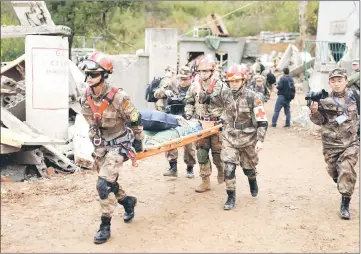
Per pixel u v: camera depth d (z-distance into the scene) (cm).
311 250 559
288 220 656
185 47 2741
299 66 2627
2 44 1917
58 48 920
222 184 818
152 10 3177
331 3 2395
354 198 758
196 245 563
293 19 4069
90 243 557
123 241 566
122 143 564
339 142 662
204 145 754
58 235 577
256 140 693
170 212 674
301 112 1620
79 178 820
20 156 820
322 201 746
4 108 894
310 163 1023
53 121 923
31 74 906
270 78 1752
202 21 3556
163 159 991
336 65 1512
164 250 545
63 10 1639
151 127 684
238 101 675
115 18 2702
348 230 624
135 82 1462
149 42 1446
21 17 1094
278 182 858
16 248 535
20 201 691
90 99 551
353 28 2244
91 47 2289
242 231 612
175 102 864
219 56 2825
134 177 850
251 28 4022
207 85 741
